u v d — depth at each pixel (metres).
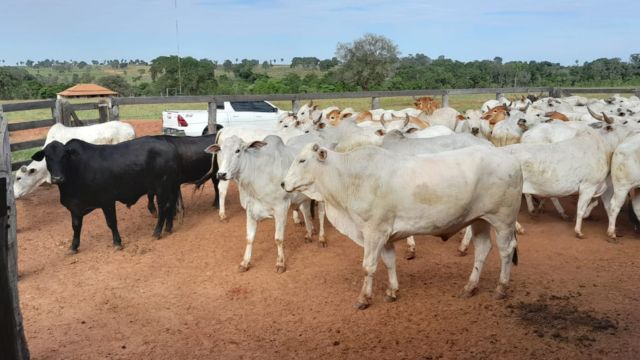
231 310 6.35
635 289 6.58
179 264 7.87
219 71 69.06
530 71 44.34
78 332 5.89
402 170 5.82
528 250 8.00
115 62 122.44
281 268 7.43
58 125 11.79
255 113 17.03
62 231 9.50
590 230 8.88
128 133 11.97
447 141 8.02
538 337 5.49
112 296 6.82
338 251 8.20
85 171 8.02
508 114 11.99
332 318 6.05
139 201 11.33
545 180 8.20
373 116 13.99
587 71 42.31
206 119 15.89
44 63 159.38
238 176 7.33
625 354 5.14
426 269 7.36
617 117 10.20
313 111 12.81
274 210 7.40
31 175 10.26
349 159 5.94
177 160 8.96
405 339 5.54
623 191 8.09
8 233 4.73
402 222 5.91
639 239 8.42
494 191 5.90
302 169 6.20
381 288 6.78
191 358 5.32
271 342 5.58
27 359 5.06
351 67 40.59
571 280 6.88
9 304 3.98
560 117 11.63
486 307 6.18
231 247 8.52
